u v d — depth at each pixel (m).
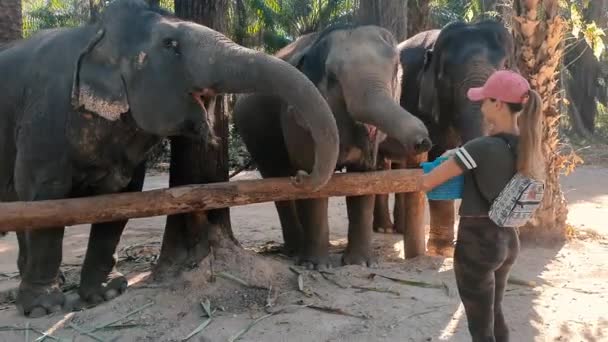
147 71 4.26
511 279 5.14
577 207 9.52
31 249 4.62
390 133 4.68
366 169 5.46
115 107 4.30
